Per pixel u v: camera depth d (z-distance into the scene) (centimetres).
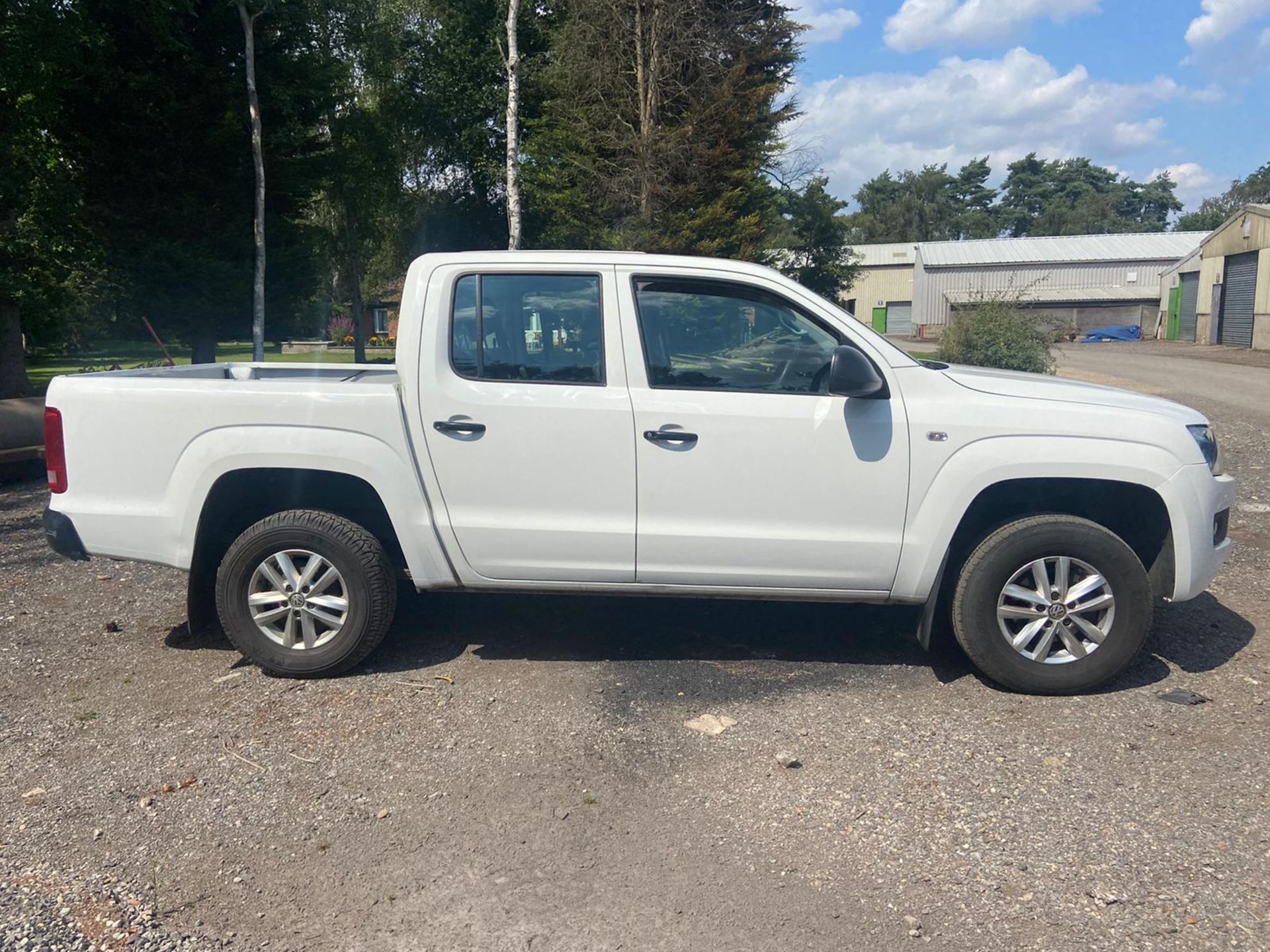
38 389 2391
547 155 2791
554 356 468
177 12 2119
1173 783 376
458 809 365
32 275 1958
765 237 2830
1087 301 5450
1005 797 368
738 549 461
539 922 302
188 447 473
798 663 504
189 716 445
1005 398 460
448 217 3650
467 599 610
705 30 2581
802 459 455
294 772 393
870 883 318
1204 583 466
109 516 480
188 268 2225
